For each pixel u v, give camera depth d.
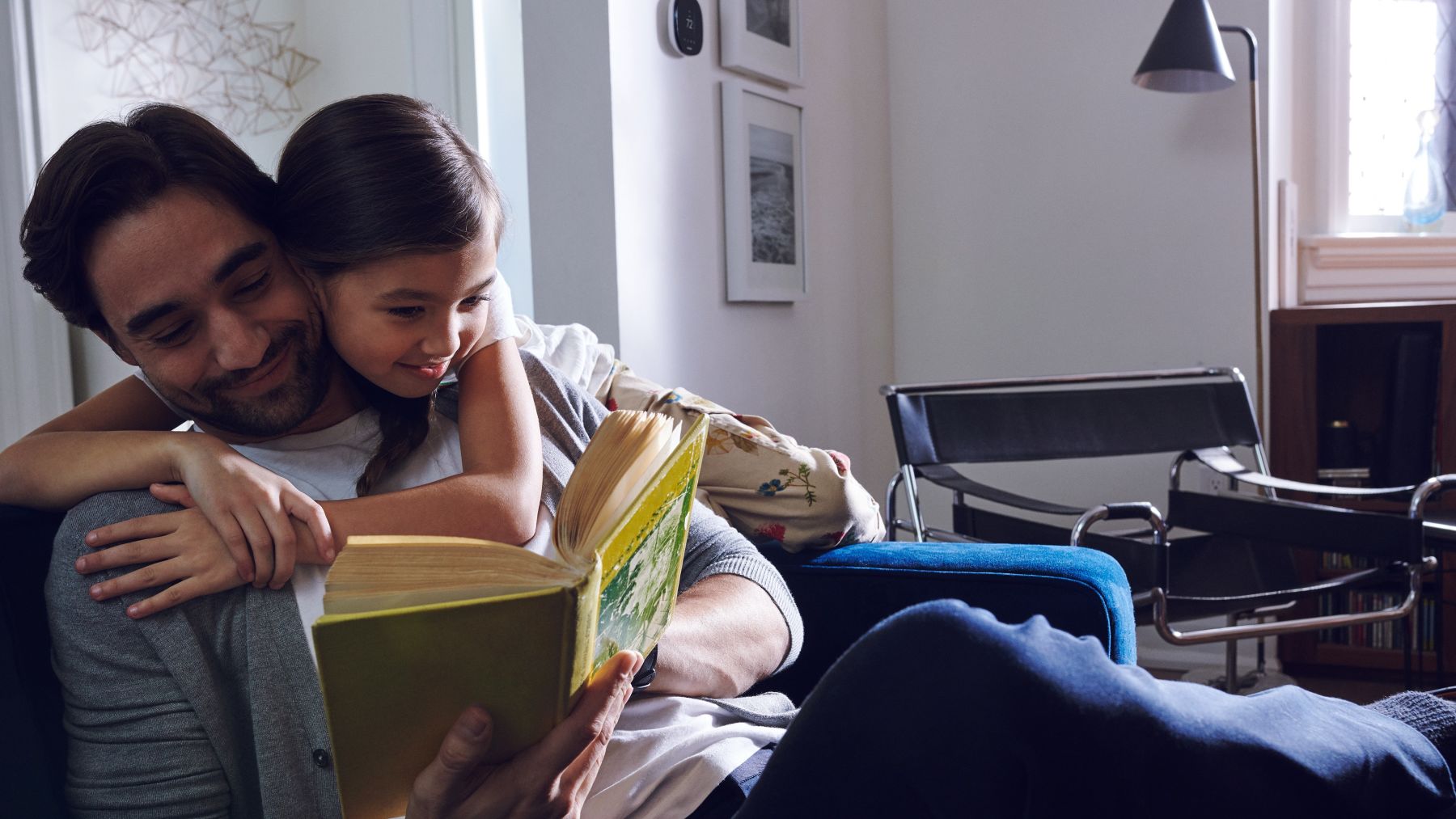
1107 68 2.90
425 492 0.85
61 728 0.84
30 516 0.85
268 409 0.85
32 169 2.39
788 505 1.41
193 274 0.78
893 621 0.65
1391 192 3.11
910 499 2.24
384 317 0.80
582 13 2.22
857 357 3.04
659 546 0.73
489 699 0.59
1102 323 2.95
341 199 0.78
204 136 0.81
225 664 0.81
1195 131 2.81
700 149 2.47
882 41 3.16
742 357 2.60
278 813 0.79
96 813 0.78
